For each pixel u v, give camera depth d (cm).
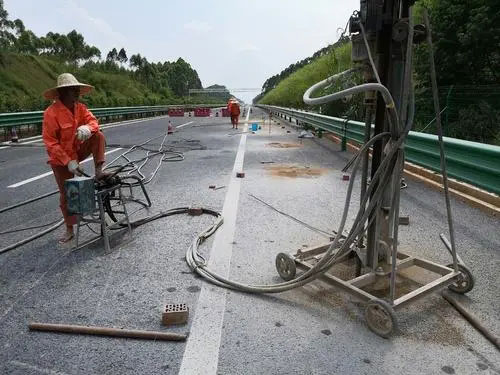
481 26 983
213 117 3275
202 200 591
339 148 1155
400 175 269
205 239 432
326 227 468
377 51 280
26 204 586
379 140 301
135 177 527
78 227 407
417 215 511
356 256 336
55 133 410
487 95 1047
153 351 247
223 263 372
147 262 378
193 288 327
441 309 295
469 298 308
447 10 1069
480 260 375
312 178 741
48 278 346
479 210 530
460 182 606
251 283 335
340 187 668
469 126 998
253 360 238
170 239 436
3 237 450
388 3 268
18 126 1491
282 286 308
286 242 423
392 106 258
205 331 267
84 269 363
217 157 1006
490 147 440
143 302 304
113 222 493
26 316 286
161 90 7956
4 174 803
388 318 253
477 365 233
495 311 289
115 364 235
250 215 516
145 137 1521
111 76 6159
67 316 285
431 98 1140
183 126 2122
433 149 558
